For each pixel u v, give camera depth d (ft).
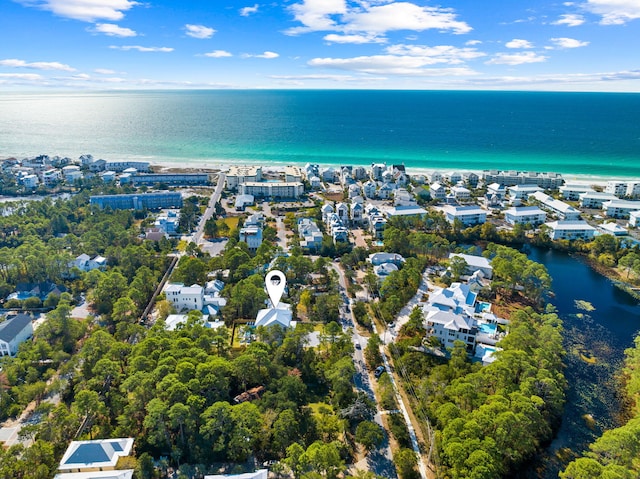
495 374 459.32
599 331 624.18
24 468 353.51
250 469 384.47
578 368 547.90
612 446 379.35
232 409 403.54
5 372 480.23
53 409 421.18
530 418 404.16
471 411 433.07
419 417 446.60
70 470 361.92
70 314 585.22
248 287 636.89
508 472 396.98
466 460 351.87
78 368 510.99
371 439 395.75
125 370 486.38
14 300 654.12
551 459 416.67
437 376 485.97
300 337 534.78
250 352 489.26
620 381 526.16
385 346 570.87
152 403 396.98
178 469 382.63
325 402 472.85
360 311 629.51
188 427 390.63
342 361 481.05
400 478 381.60
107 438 406.62
